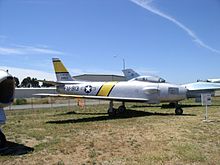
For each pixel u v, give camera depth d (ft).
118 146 26.73
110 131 35.63
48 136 33.06
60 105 101.35
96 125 41.57
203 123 41.01
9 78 26.14
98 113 63.36
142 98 57.67
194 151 23.97
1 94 26.35
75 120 48.57
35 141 30.35
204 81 91.86
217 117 49.39
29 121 48.80
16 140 30.86
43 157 23.26
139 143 27.86
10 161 22.17
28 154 24.34
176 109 56.85
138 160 21.70
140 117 52.01
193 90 85.46
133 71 84.94
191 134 31.99
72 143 28.48
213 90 88.02
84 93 64.54
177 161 21.24
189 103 96.37
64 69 80.12
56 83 69.51
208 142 27.66
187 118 48.34
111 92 60.34
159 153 23.58
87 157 23.03
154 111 64.90
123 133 33.81
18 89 196.34
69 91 67.26
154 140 29.12
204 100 44.55
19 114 63.46
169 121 44.55
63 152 24.79
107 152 24.53
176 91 56.90
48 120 49.70
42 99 161.07
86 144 27.86
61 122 45.98
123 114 58.34
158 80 59.21
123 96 59.26
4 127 41.24
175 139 29.35
